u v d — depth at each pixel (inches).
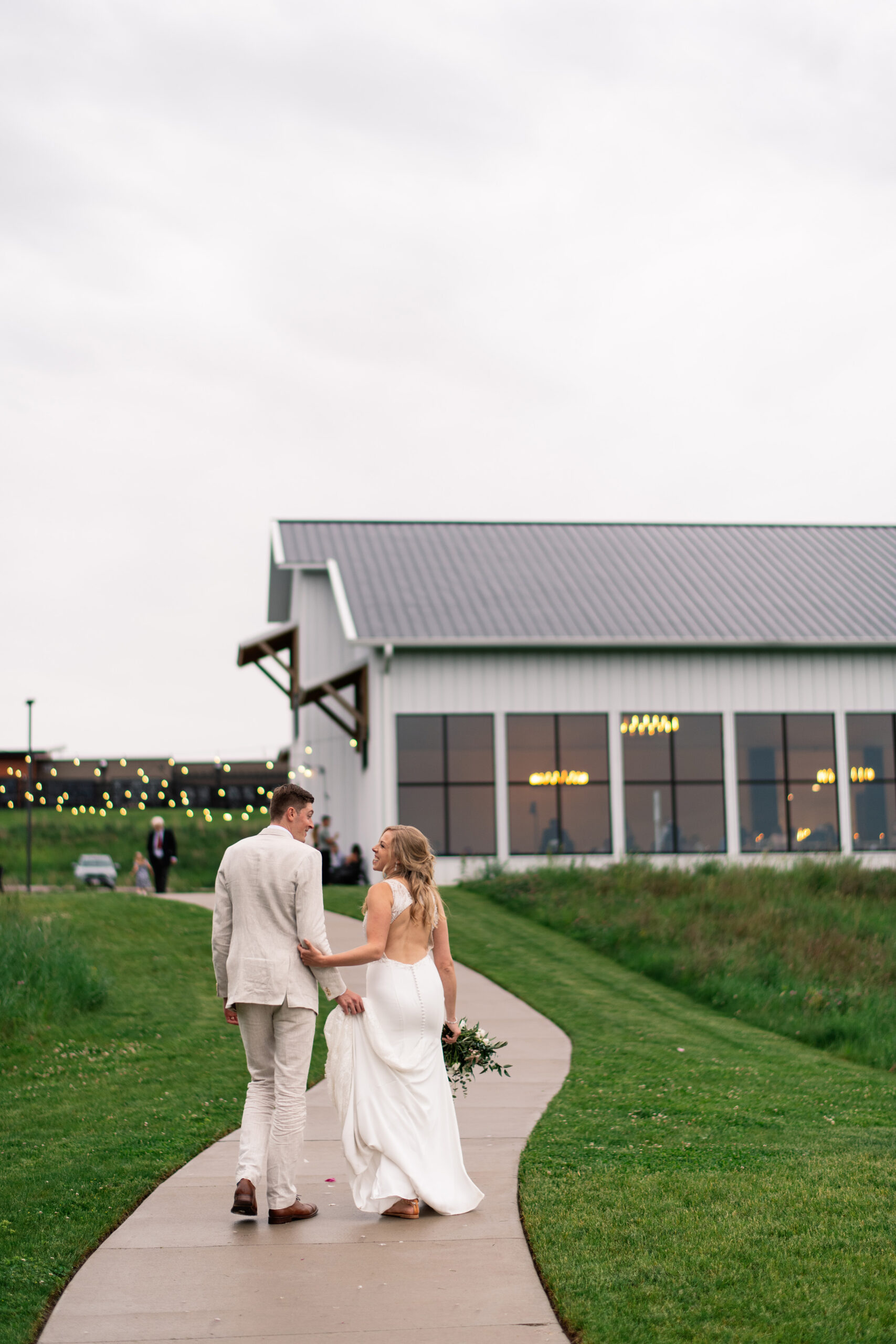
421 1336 164.6
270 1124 219.8
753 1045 423.2
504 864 973.2
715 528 1299.2
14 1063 381.7
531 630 989.8
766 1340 162.4
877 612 1071.0
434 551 1173.1
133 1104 318.7
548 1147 267.4
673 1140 274.7
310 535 1200.8
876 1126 295.9
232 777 1707.7
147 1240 206.7
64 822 1684.3
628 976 573.9
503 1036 428.1
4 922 529.0
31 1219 215.0
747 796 1129.4
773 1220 212.1
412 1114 221.0
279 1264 193.5
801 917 710.5
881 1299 176.9
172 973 543.5
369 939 221.5
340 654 1175.6
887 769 1142.3
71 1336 165.5
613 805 1005.2
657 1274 185.9
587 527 1283.2
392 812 973.8
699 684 1023.0
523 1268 191.5
